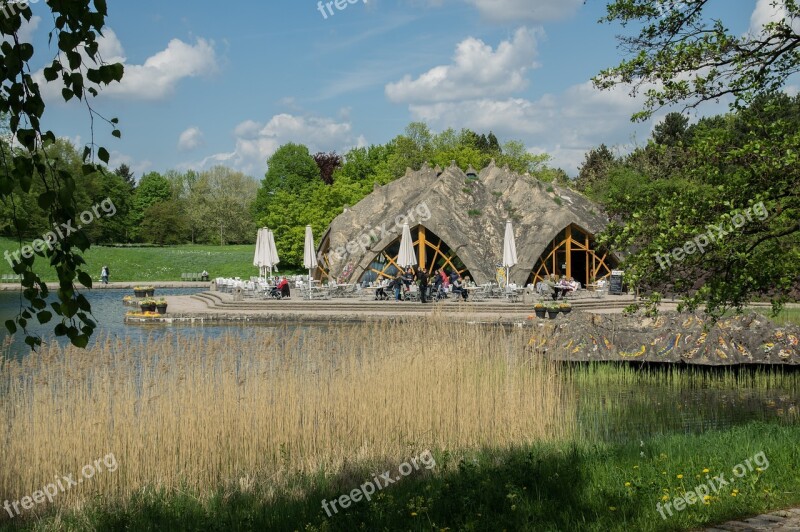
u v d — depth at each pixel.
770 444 9.97
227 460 10.91
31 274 4.52
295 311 36.50
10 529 8.74
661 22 11.89
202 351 11.80
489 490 8.45
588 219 47.38
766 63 11.49
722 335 19.03
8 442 9.96
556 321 20.98
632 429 13.48
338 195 72.69
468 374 13.28
